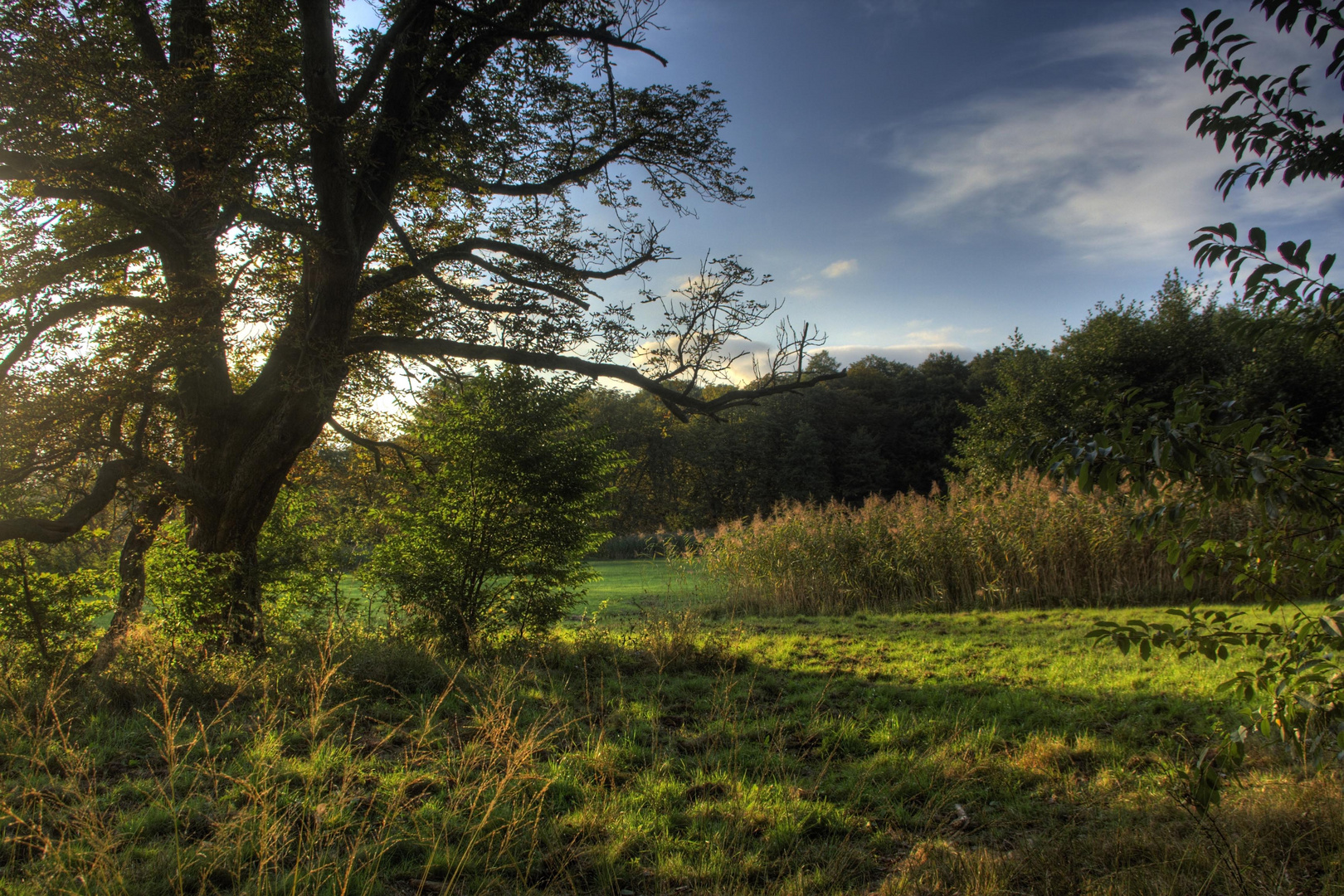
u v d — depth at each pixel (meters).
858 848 3.99
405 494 10.66
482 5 9.97
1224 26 2.86
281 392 9.60
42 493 9.20
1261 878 3.21
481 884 3.46
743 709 6.87
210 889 3.40
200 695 6.78
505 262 11.25
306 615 10.59
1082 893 3.30
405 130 9.41
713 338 10.46
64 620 8.34
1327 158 2.81
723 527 18.72
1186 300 24.31
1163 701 6.68
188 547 9.45
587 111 11.17
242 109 8.42
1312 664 2.73
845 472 62.34
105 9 8.30
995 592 14.98
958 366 71.00
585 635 10.23
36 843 3.72
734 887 3.48
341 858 3.70
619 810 4.39
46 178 8.18
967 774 4.97
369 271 11.05
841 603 15.72
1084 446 2.73
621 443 53.78
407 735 5.82
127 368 8.44
